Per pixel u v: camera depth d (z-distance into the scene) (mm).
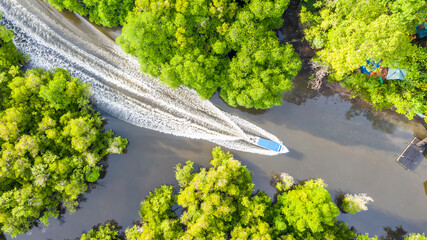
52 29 30062
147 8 23672
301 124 30531
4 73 26391
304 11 25281
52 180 26906
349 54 21906
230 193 26031
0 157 25906
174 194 30453
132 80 30453
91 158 27391
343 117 30359
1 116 25922
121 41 25078
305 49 28969
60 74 27797
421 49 23797
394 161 30391
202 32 24250
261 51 23141
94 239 28703
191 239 25891
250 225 26672
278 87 24422
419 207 30203
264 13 22969
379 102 27500
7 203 26172
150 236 26344
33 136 26094
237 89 25391
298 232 26266
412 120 29812
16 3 29906
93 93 30344
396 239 30266
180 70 24078
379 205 30500
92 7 27641
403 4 21469
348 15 22844
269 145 30453
